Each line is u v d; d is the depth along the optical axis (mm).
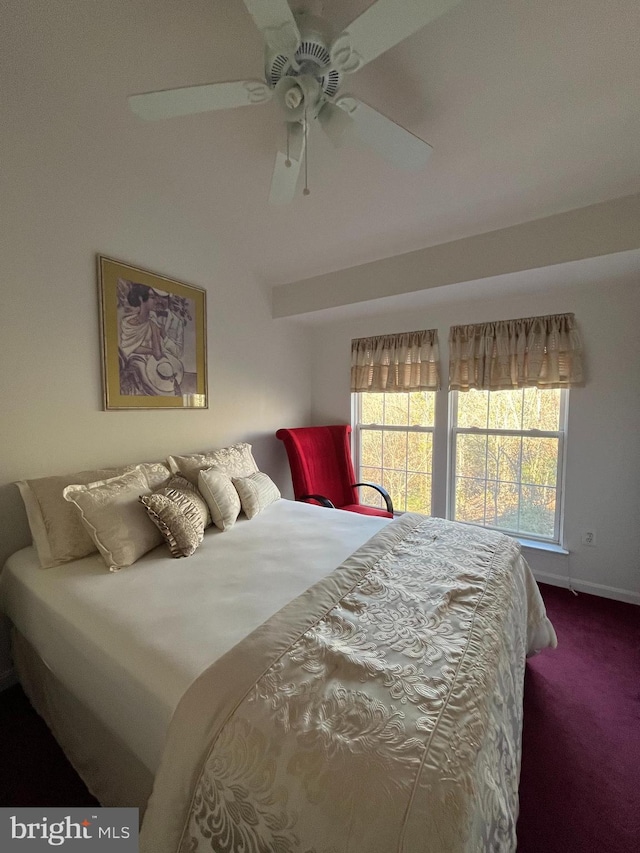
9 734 1527
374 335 3520
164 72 1500
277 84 1155
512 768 980
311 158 1845
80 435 2000
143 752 963
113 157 2070
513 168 1872
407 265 2719
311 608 1174
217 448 2854
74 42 1372
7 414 1729
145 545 1665
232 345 2965
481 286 2568
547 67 1347
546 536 2908
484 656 989
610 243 2010
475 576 1405
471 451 3191
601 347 2582
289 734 747
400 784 644
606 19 1176
